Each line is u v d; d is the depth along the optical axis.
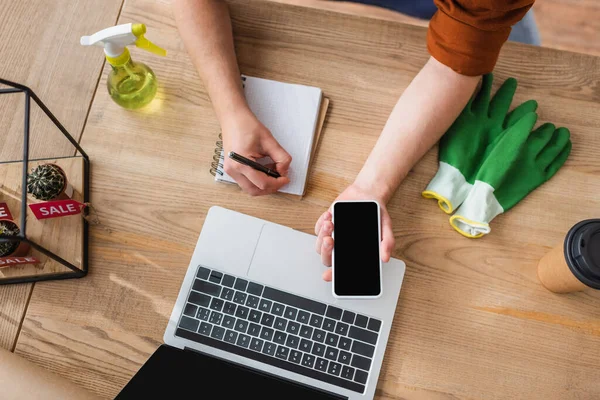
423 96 0.96
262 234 0.95
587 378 0.88
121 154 0.99
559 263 0.85
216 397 0.74
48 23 1.05
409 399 0.88
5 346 0.90
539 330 0.91
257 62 1.03
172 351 0.81
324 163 0.99
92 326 0.91
